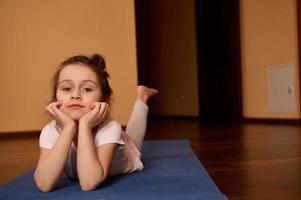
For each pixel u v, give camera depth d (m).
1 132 2.94
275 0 3.44
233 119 3.85
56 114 1.00
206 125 3.50
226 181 1.13
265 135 2.42
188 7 4.61
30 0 2.96
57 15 2.98
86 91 1.03
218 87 4.12
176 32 4.84
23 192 1.00
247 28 3.74
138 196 0.92
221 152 1.73
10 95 2.96
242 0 3.78
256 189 1.03
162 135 2.64
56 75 1.08
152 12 5.19
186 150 1.79
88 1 3.01
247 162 1.45
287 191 1.00
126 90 3.06
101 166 0.99
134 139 1.52
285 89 3.36
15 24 2.95
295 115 3.27
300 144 1.92
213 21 4.16
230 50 3.87
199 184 1.04
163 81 5.10
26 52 2.97
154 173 1.22
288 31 3.32
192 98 4.64
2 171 1.41
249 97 3.75
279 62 3.42
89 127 1.00
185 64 4.72
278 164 1.38
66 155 0.99
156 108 5.22
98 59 1.14
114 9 3.05
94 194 0.95
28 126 2.99
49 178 0.98
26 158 1.74
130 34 3.07
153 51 5.23
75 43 3.01
